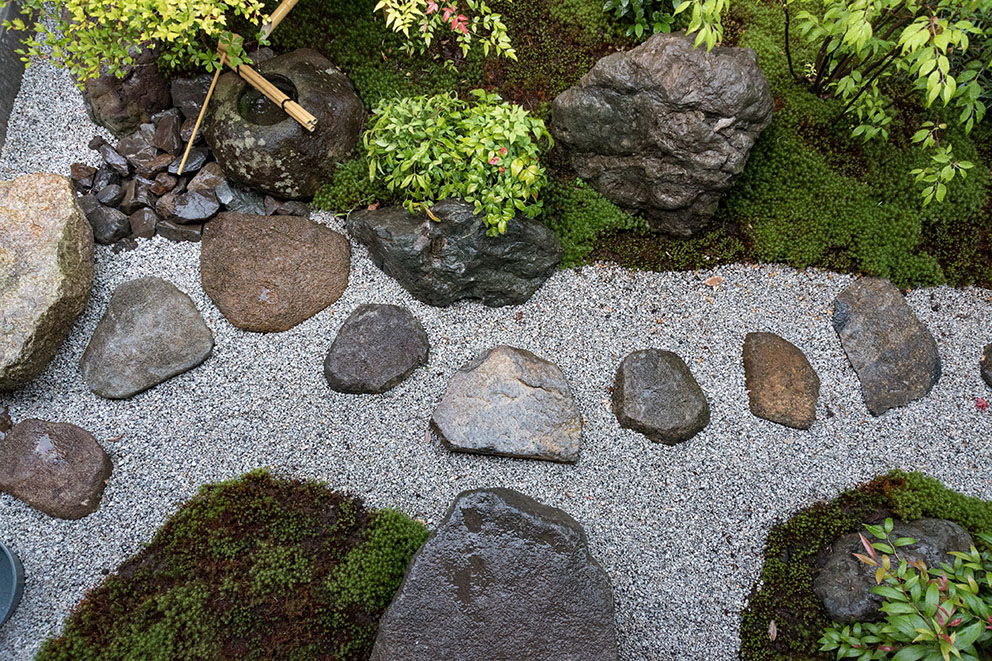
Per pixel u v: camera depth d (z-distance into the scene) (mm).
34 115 2236
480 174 2016
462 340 2174
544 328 2195
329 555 1920
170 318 2084
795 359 2141
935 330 2221
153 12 1905
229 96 2125
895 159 2238
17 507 1943
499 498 1809
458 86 2271
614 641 1737
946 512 1989
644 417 2057
